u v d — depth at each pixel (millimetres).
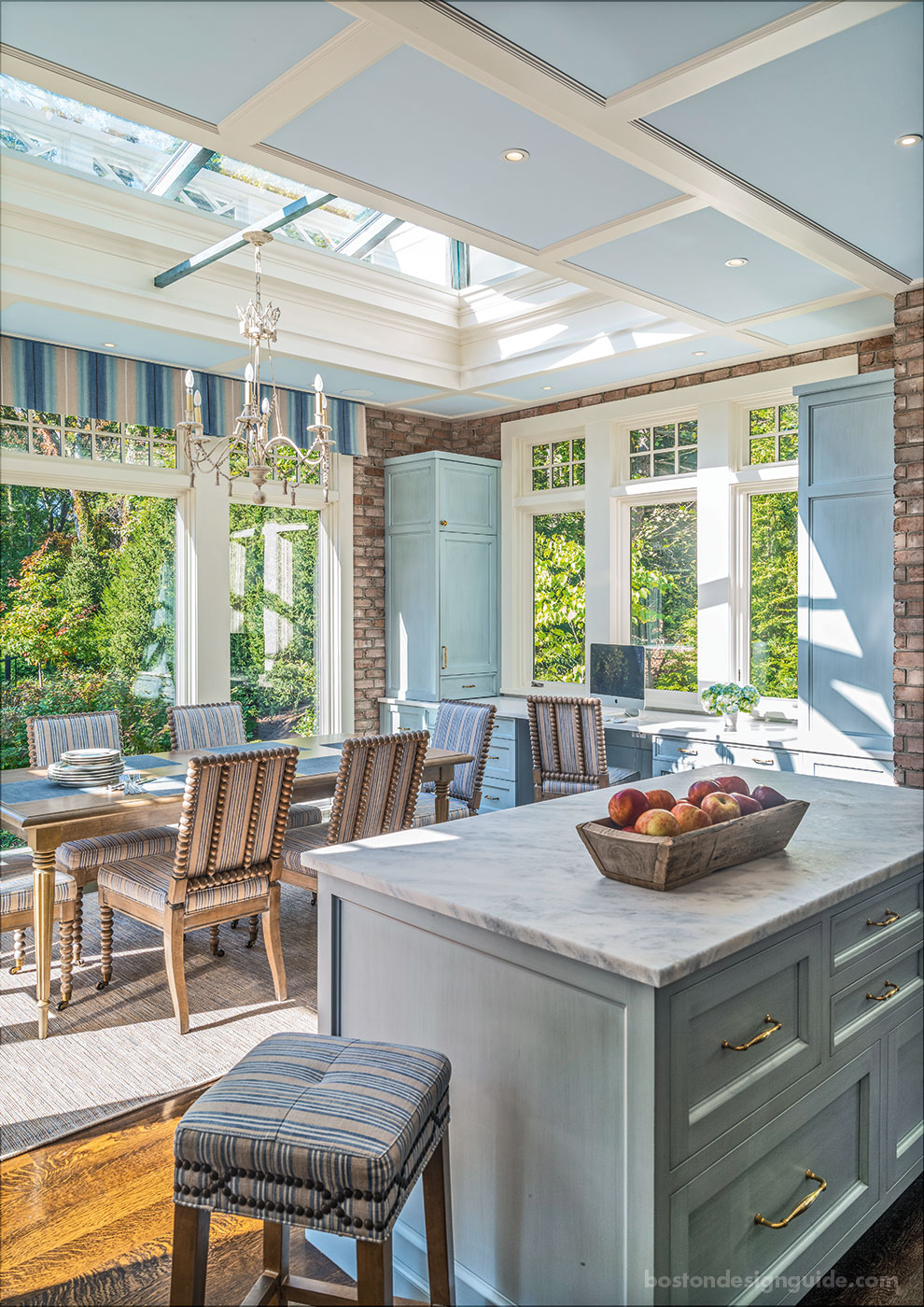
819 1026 1810
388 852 2111
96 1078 2850
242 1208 1479
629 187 3027
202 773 3057
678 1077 1457
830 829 2305
